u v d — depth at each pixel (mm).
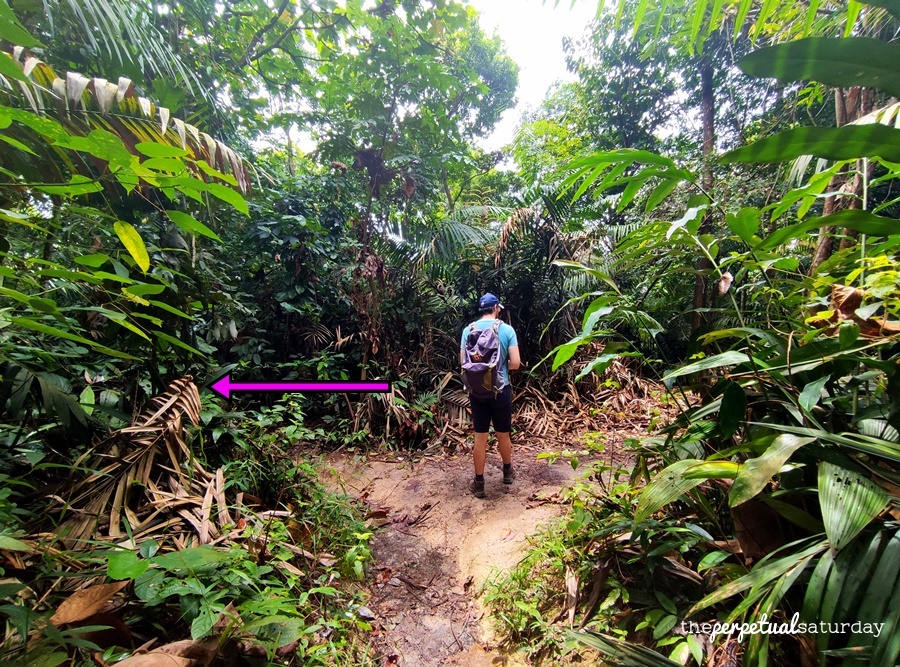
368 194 5047
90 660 997
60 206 1558
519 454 3691
